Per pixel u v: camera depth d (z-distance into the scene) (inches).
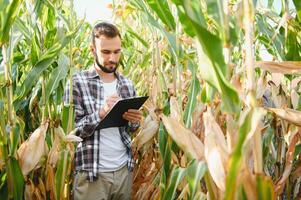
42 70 87.0
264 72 74.8
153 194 101.0
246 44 44.7
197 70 87.3
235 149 41.9
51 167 90.0
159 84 97.5
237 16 46.3
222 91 42.8
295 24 73.4
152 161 112.7
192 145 59.1
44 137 80.4
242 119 43.4
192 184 56.7
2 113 75.4
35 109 118.3
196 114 78.7
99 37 91.0
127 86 99.3
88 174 90.2
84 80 94.1
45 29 109.1
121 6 114.8
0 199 76.9
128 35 160.1
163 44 108.1
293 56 74.5
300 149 78.3
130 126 98.4
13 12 67.6
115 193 93.8
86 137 90.5
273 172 99.6
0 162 77.2
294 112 48.7
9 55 76.9
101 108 88.0
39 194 89.9
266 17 91.5
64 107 92.7
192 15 39.4
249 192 42.5
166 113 95.5
